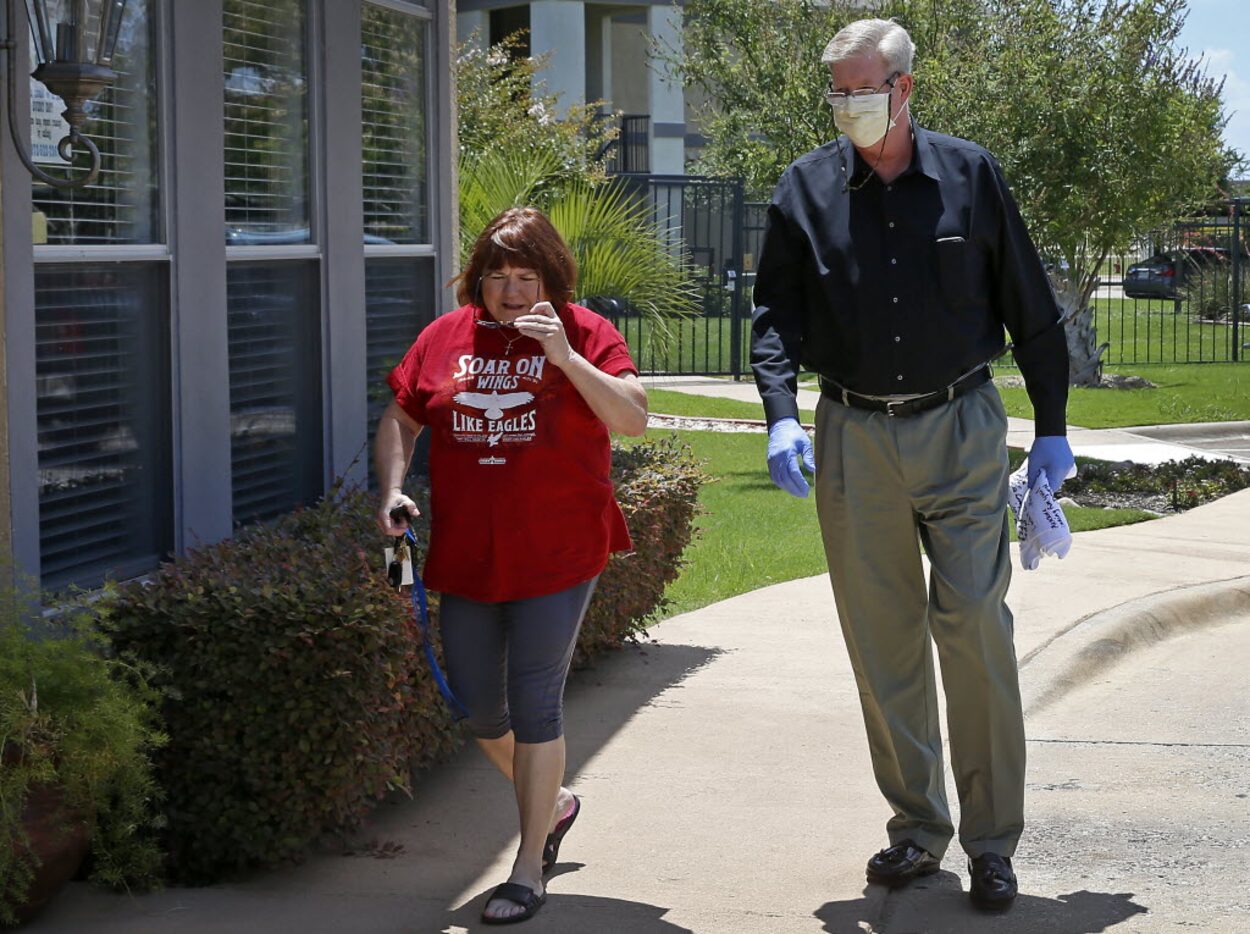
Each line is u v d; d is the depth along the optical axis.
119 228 4.85
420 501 5.82
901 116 4.02
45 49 4.18
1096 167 12.68
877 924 4.06
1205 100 14.03
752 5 12.76
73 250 4.59
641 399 4.00
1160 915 4.17
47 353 4.55
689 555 9.34
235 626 4.10
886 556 4.25
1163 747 5.80
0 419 4.20
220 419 5.32
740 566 9.03
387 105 6.68
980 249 4.09
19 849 3.73
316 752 4.17
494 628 4.11
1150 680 6.83
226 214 5.48
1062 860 4.62
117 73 4.82
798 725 5.89
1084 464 13.09
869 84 3.96
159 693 4.04
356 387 6.30
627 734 5.77
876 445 4.16
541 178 13.42
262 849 4.23
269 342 5.77
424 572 4.14
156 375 5.04
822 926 4.05
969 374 4.14
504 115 16.36
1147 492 11.99
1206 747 5.80
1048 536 4.23
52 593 4.47
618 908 4.14
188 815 4.22
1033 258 4.16
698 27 13.23
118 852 4.09
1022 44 12.52
